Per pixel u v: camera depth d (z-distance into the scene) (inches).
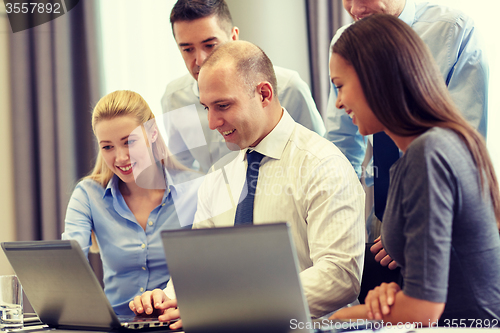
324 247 50.1
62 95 104.2
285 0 105.0
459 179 34.1
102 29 107.0
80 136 105.0
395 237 37.8
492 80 86.7
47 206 103.2
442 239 33.3
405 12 67.7
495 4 86.6
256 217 55.4
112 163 65.9
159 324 41.7
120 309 65.0
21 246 42.8
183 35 76.5
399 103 36.7
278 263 31.8
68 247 39.6
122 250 65.4
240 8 106.3
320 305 47.4
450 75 66.3
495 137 85.6
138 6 108.6
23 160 104.0
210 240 32.8
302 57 104.8
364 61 37.4
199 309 34.4
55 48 104.0
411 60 36.7
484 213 35.5
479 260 35.6
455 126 36.0
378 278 55.1
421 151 34.3
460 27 65.5
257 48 55.1
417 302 33.6
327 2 100.6
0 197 104.0
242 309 33.5
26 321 49.6
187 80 90.4
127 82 108.4
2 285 47.0
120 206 66.1
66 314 43.2
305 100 84.0
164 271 65.4
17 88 104.1
